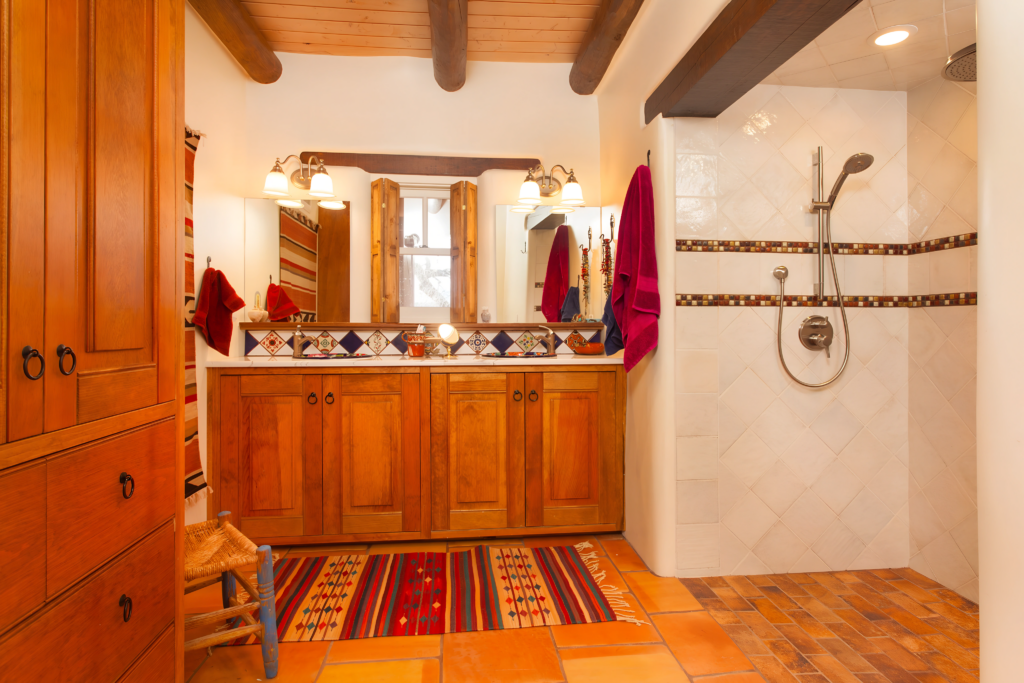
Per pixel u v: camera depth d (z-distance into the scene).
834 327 2.13
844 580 2.04
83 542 0.86
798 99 2.11
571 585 1.97
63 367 0.80
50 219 0.78
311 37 2.63
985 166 0.78
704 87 1.76
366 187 2.80
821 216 2.06
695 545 2.05
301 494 2.25
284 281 2.70
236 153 2.62
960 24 1.67
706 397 2.05
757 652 1.57
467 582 1.99
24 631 0.73
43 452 0.77
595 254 2.86
